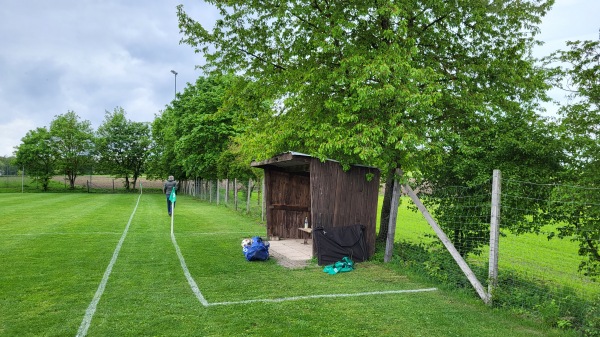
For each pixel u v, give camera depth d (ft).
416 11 31.07
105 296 21.06
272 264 30.25
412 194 27.07
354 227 31.96
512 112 30.27
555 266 31.73
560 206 22.98
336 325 17.44
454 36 35.86
